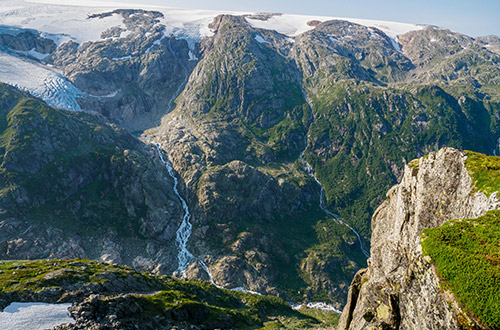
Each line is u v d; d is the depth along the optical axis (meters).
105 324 60.09
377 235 64.19
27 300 63.34
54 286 70.88
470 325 27.34
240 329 106.44
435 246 33.06
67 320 58.31
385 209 65.94
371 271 60.81
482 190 36.84
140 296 80.75
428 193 45.59
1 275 74.88
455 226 34.00
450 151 44.47
